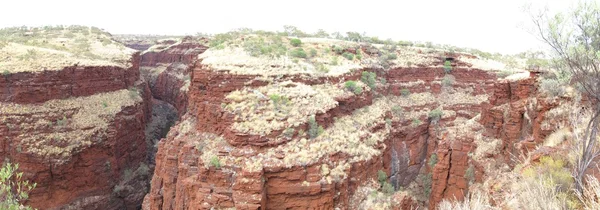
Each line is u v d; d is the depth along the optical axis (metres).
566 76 17.08
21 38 76.50
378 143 39.53
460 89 66.56
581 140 20.22
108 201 53.16
